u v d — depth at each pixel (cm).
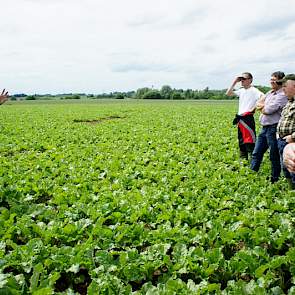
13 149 1581
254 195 845
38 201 894
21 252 569
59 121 3108
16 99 11788
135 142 1706
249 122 1178
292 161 341
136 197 821
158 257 565
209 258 548
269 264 516
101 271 524
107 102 8931
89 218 729
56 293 479
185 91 12494
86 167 1200
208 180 980
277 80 922
